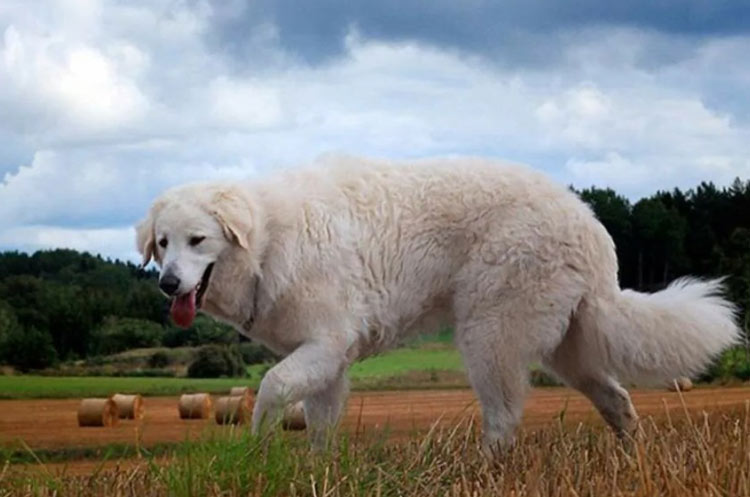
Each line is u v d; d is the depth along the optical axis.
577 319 7.15
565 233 6.99
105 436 12.20
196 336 28.88
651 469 5.16
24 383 23.69
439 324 7.38
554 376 7.52
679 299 7.12
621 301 7.10
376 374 21.38
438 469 5.87
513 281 6.93
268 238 6.86
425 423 10.57
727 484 4.93
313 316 6.83
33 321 29.33
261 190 7.01
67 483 5.94
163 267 6.68
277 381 6.59
